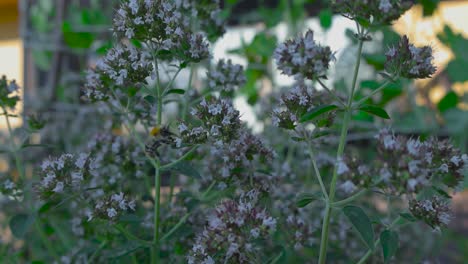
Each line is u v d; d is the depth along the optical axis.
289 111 0.56
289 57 0.54
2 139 0.81
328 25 0.87
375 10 0.52
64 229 0.70
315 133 0.57
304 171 0.72
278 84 0.89
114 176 0.63
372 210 0.67
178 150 0.63
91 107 0.84
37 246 0.71
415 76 0.54
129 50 0.58
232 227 0.52
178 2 0.60
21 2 0.96
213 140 0.57
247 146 0.58
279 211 0.63
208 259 0.53
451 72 0.85
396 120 0.88
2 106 0.62
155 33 0.57
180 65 0.58
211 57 0.59
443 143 0.54
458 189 0.54
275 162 0.66
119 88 0.61
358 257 0.64
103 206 0.56
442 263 0.79
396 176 0.50
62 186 0.57
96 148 0.63
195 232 0.59
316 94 0.59
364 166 0.51
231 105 0.58
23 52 0.98
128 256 0.61
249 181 0.60
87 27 0.87
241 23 1.12
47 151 0.79
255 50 0.91
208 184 0.63
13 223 0.58
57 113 0.90
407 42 0.54
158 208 0.57
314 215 0.68
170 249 0.62
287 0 0.97
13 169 0.75
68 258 0.64
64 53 0.95
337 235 0.65
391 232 0.53
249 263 0.53
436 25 0.89
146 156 0.59
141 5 0.56
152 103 0.60
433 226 0.54
